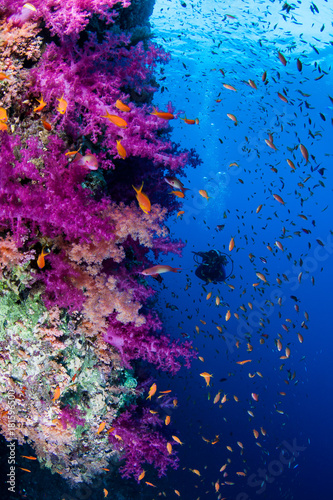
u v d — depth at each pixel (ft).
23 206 8.21
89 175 11.00
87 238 9.04
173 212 16.22
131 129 10.68
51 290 9.32
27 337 9.61
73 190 9.24
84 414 11.08
